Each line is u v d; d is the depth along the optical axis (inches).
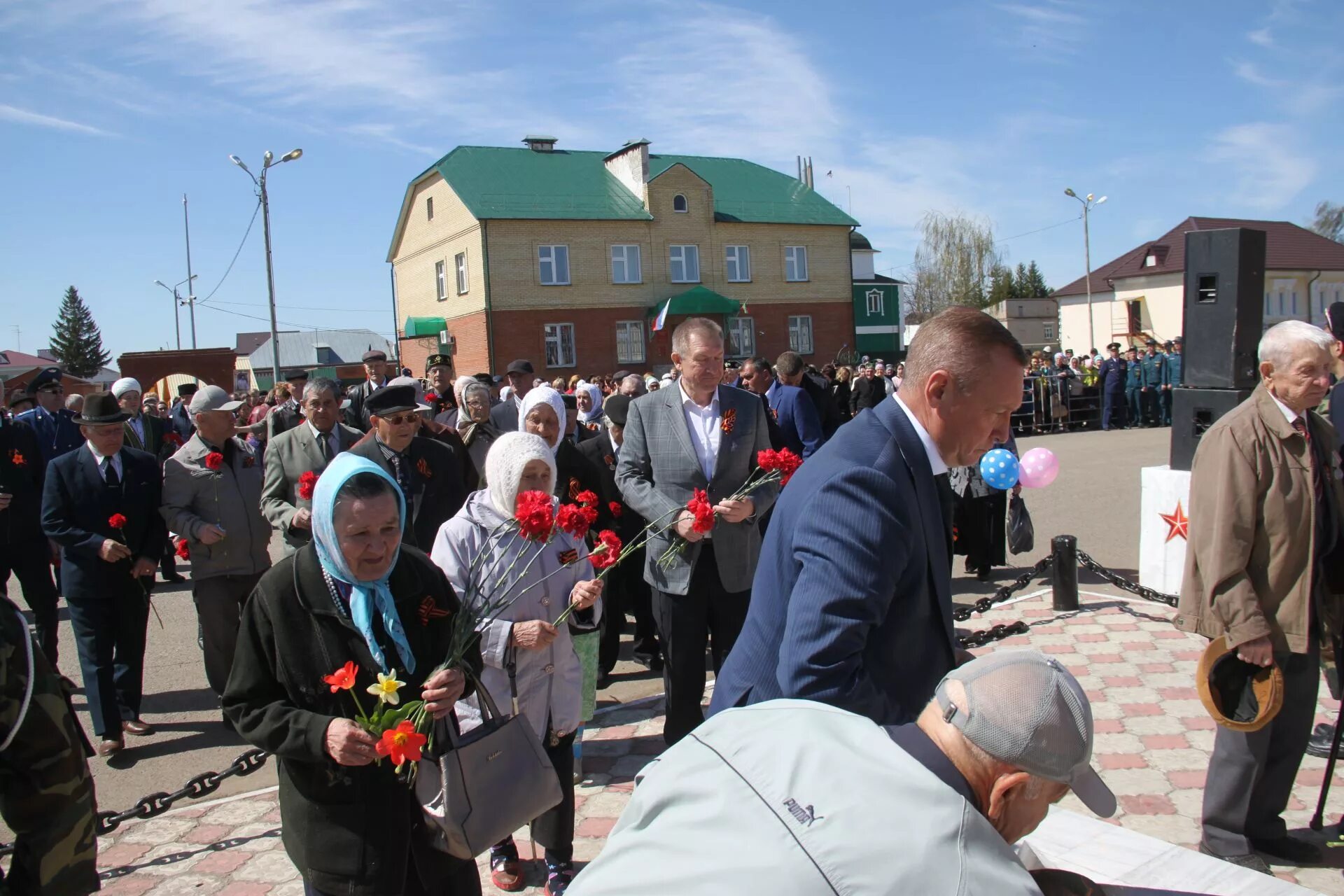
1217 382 267.4
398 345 1731.1
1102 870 89.0
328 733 90.9
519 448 135.0
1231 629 129.2
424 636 104.3
